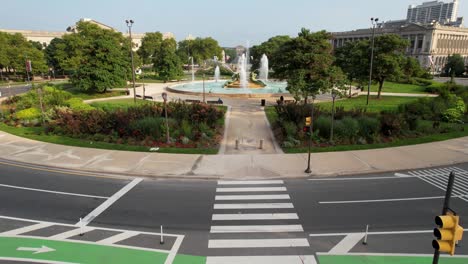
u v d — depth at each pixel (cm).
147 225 1102
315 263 896
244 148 2047
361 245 984
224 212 1197
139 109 2577
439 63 12125
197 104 2712
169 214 1180
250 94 4241
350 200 1302
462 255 941
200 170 1639
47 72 8112
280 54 3681
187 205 1254
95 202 1281
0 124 2775
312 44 3425
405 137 2289
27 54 6975
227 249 962
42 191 1391
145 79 7725
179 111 2572
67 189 1413
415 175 1598
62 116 2538
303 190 1403
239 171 1628
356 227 1091
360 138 2142
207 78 7975
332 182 1500
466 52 13025
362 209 1223
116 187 1438
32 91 3547
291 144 2056
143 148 2008
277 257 923
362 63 4322
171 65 6762
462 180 1539
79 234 1042
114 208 1228
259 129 2547
